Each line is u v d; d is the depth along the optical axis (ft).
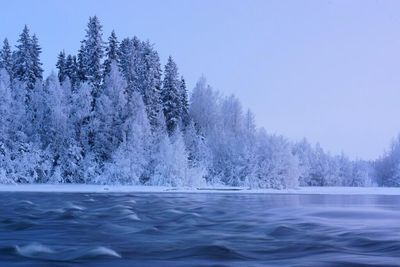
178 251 42.86
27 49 214.69
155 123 218.18
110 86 204.74
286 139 214.48
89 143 201.87
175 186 184.44
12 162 176.65
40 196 123.85
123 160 183.52
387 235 53.83
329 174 288.51
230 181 209.77
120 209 84.58
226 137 222.48
